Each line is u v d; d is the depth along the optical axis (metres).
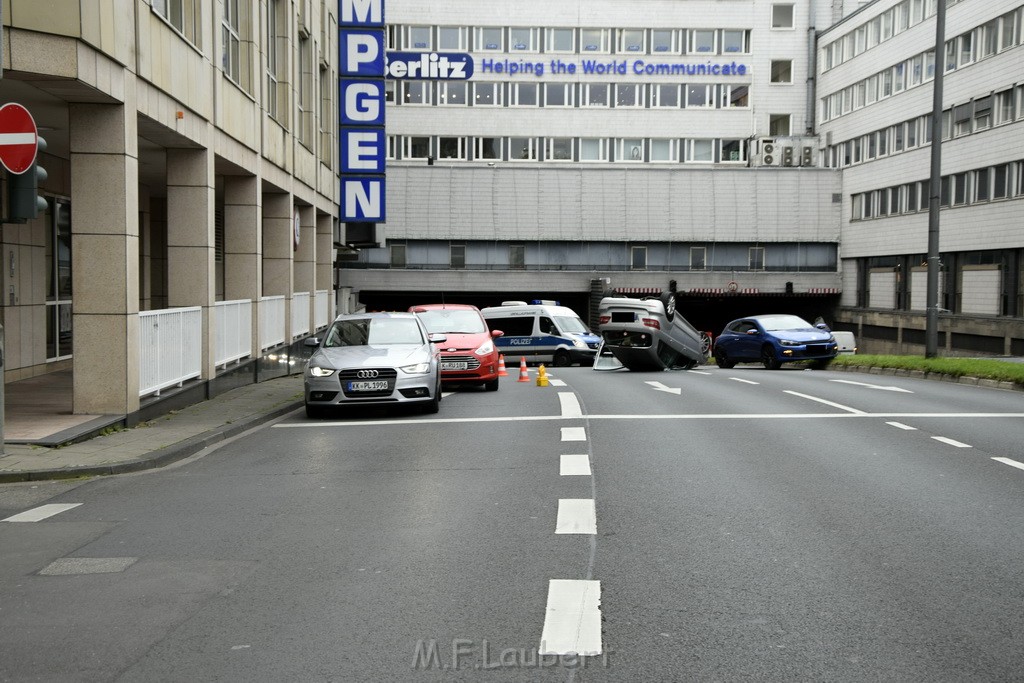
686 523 6.97
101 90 11.83
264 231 25.34
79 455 10.15
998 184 44.75
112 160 12.55
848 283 60.81
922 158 51.78
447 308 19.95
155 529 6.97
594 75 64.06
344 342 15.35
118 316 12.58
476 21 63.44
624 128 64.19
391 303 64.88
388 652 4.44
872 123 57.44
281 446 11.30
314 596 5.30
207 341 16.41
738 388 18.62
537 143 64.06
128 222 12.66
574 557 6.06
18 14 10.98
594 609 5.02
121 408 12.63
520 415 13.98
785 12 64.81
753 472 9.07
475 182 60.22
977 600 5.16
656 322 25.50
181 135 15.08
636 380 21.56
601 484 8.49
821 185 61.22
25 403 14.02
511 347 34.44
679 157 64.56
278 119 24.78
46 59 11.10
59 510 7.70
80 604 5.21
